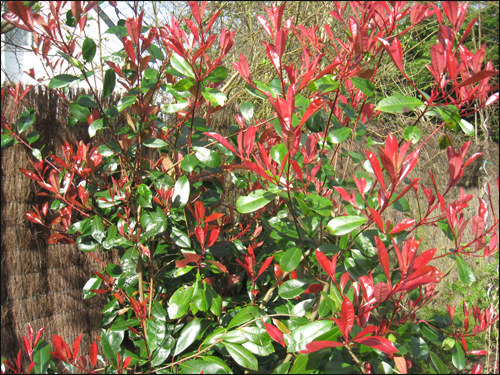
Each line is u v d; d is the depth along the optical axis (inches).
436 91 43.4
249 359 45.5
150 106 63.8
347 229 42.4
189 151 61.3
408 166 38.1
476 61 40.8
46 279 86.2
